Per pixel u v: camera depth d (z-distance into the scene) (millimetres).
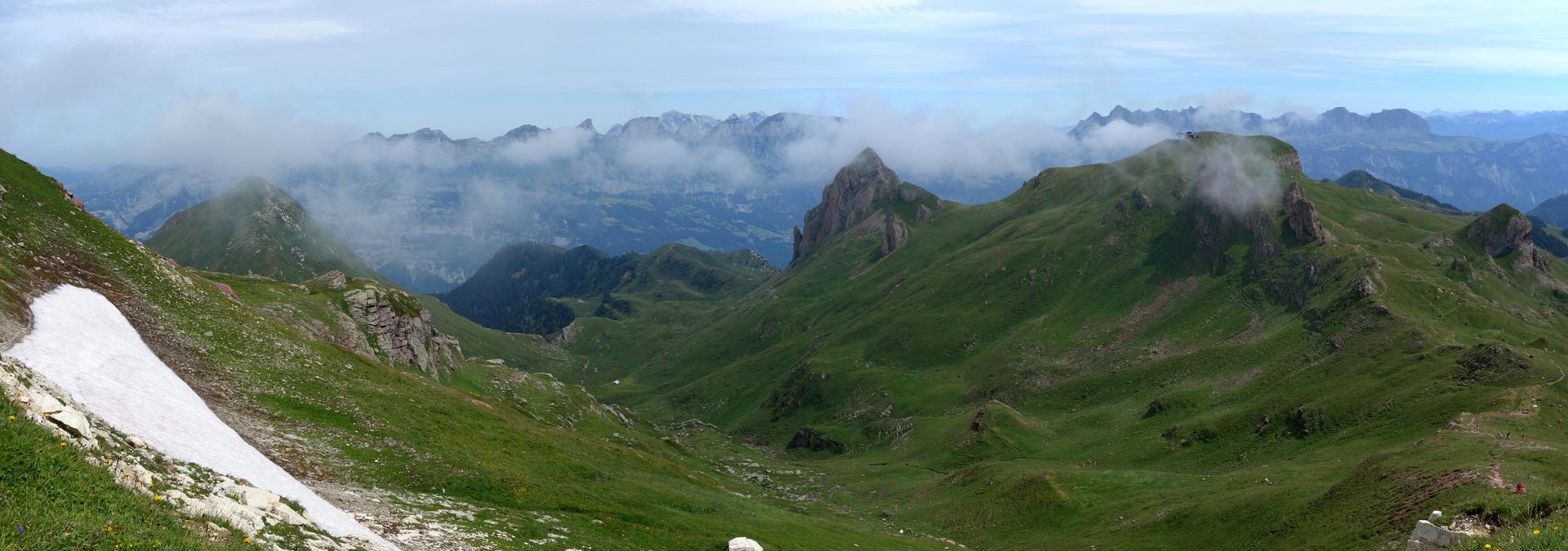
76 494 26672
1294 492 109625
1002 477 164625
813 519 120938
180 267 99062
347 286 157000
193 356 69000
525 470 79562
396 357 145500
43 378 40062
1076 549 120438
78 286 68125
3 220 71125
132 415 44250
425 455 69500
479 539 50500
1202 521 114562
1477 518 46000
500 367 189500
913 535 138375
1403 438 153500
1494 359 169125
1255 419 193125
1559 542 32438
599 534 65125
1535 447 97812
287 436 60625
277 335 88625
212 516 30984
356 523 44719
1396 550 76000
